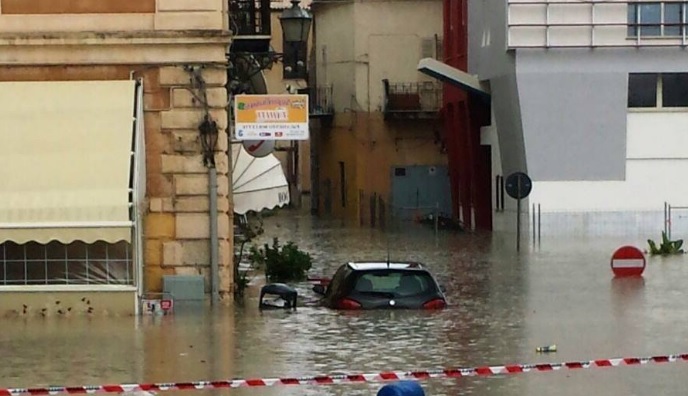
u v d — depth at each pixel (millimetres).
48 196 53844
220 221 59500
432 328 51688
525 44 110625
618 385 38781
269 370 42250
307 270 77062
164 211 59094
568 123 111562
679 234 112312
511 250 97688
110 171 54750
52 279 55781
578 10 110625
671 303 60844
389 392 29297
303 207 181875
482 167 128500
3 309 55469
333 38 154125
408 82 148000
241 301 61125
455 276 77000
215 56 58781
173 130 58875
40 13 58031
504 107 116188
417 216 146375
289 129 59188
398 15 148250
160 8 58375
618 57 111188
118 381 40250
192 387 37562
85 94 57656
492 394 37594
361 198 148625
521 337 49531
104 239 53688
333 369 42375
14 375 41438
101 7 58250
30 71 58125
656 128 112312
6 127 56219
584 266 82375
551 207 112188
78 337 49562
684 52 111375
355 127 149250
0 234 53312
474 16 125875
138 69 58562
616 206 112500
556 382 39375
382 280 57938
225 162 59406
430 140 148000
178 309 57688
